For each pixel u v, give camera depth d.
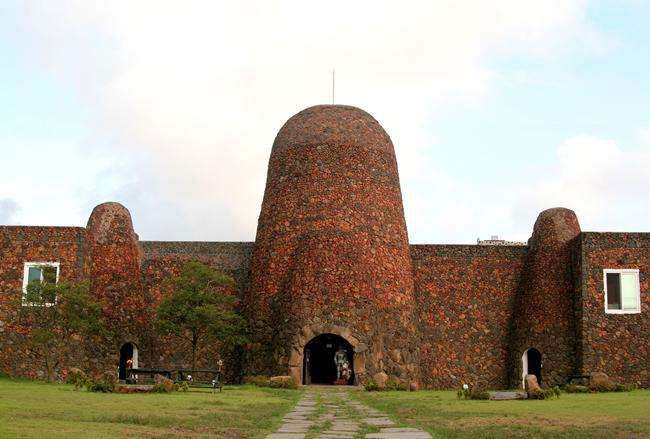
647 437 16.67
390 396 31.42
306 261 40.47
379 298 41.47
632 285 42.66
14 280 40.25
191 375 39.72
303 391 34.62
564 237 45.06
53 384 34.25
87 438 14.89
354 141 44.19
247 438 16.92
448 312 47.31
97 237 43.72
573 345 43.09
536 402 26.31
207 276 41.34
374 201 43.56
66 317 37.56
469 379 46.22
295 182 43.69
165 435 16.34
